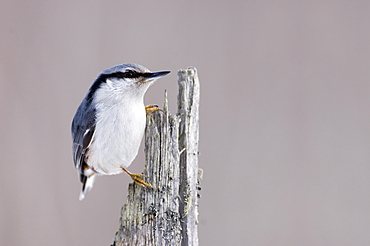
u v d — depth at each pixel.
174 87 12.66
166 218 6.69
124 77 8.26
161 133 6.84
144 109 8.42
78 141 8.88
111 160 8.57
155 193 6.75
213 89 12.89
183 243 6.75
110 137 8.35
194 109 7.01
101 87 8.49
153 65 12.96
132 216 6.75
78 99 12.33
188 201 6.80
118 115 8.27
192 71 7.07
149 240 6.64
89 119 8.45
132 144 8.41
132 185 6.87
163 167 6.79
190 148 6.91
